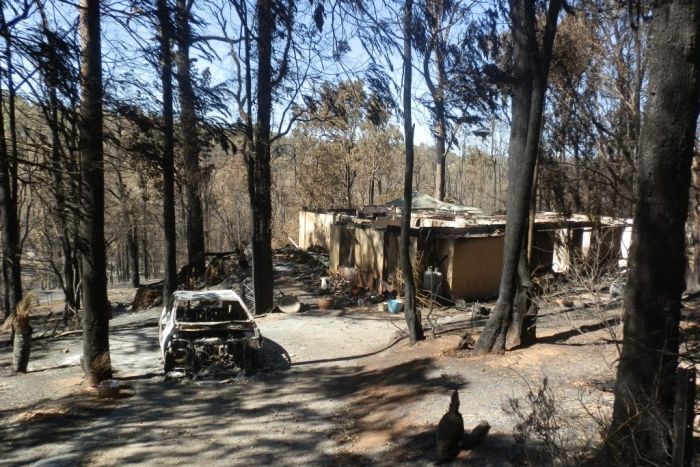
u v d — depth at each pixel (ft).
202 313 40.70
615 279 38.60
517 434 19.31
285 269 78.69
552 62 42.27
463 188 195.00
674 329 15.52
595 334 36.01
